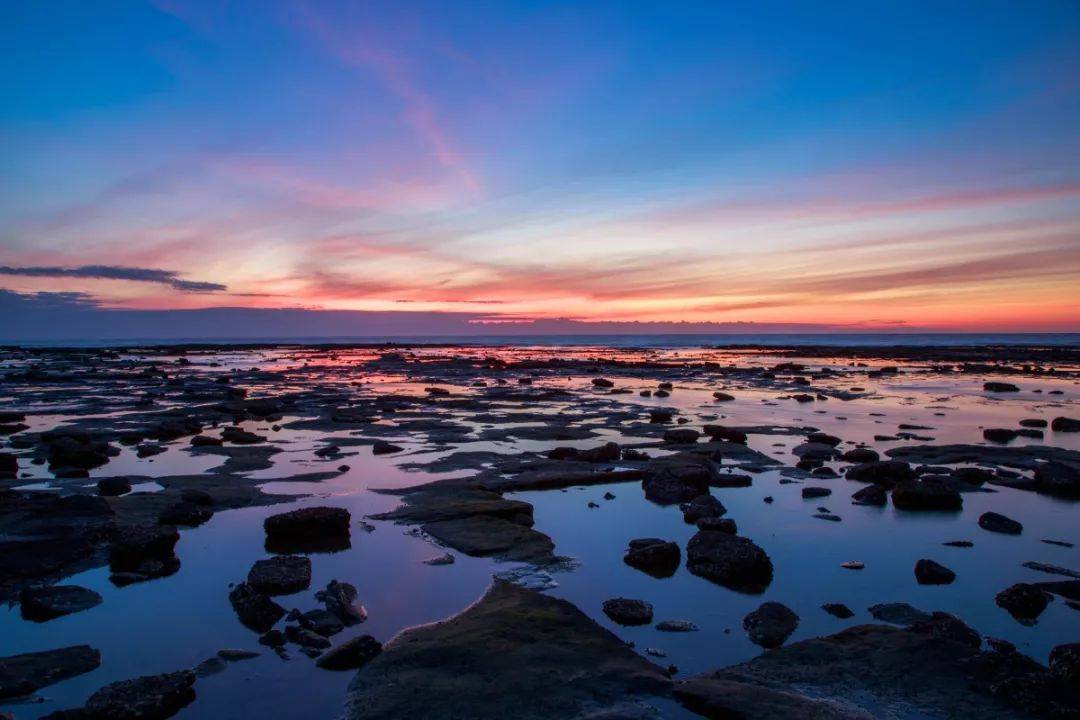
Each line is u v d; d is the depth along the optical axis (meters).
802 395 30.17
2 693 5.38
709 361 66.19
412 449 16.75
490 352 96.75
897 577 8.19
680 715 4.96
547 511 11.28
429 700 5.11
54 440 17.59
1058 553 9.13
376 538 9.54
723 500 11.95
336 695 5.37
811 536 9.84
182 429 19.09
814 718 4.76
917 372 48.75
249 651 6.13
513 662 5.70
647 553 8.60
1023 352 81.19
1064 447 17.34
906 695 5.19
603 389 34.81
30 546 8.71
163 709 5.11
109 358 72.56
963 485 13.12
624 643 6.29
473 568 8.36
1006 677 5.39
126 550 8.45
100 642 6.39
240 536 9.68
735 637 6.52
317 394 32.12
